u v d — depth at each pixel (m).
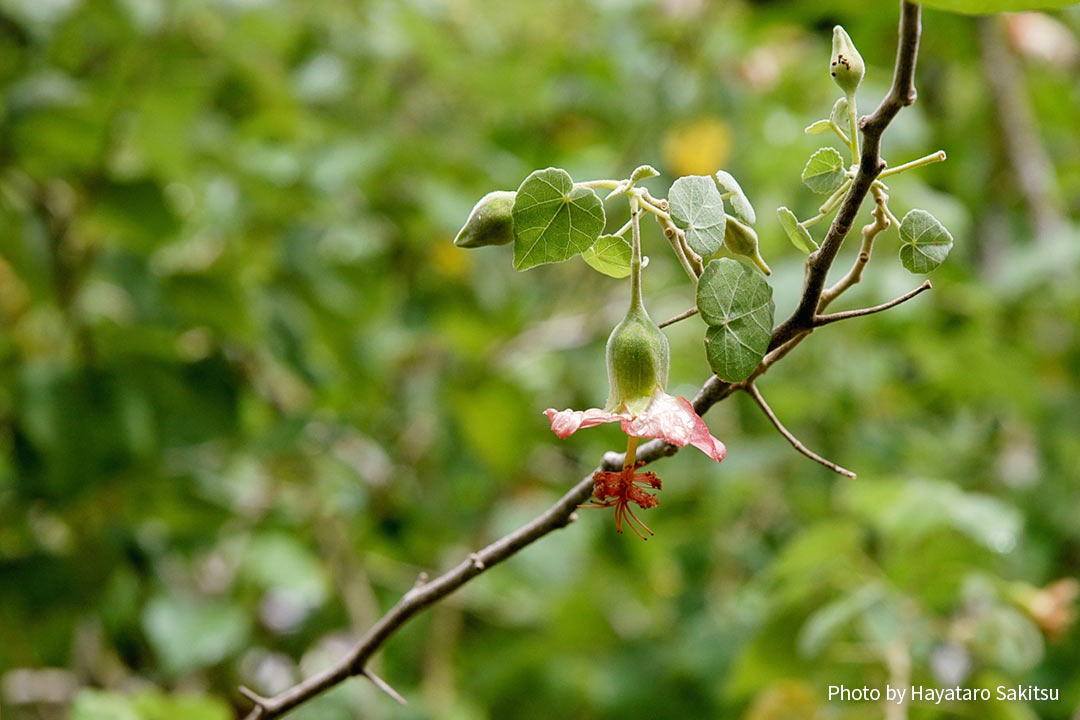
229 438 1.21
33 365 1.12
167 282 1.18
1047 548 1.28
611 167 1.51
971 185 1.54
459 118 1.66
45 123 1.07
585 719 1.45
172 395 1.17
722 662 1.26
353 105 1.56
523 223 0.73
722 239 0.72
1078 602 1.23
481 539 1.49
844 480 1.31
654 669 1.36
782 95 1.56
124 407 1.13
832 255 0.73
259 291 1.27
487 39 1.58
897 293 1.25
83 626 1.28
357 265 1.33
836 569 1.01
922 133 1.32
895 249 1.33
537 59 1.56
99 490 1.15
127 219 1.13
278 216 1.30
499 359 1.48
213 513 1.22
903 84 0.71
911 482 1.02
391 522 1.45
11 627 1.20
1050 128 1.64
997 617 0.97
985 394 1.35
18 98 1.08
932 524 0.96
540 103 1.56
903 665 0.93
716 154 1.41
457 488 1.47
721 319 0.72
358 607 1.35
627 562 1.43
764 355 0.72
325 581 1.31
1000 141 1.50
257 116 1.34
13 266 1.14
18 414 1.15
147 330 1.18
